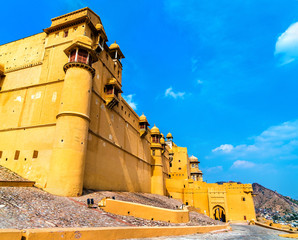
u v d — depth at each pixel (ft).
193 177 241.55
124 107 121.39
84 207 49.14
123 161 109.19
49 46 89.30
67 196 57.52
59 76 80.07
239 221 139.95
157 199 117.08
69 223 34.37
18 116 81.71
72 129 64.18
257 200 624.59
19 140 76.38
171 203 120.98
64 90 69.72
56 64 83.25
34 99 81.35
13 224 28.09
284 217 415.85
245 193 146.10
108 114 98.02
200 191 158.61
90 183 74.69
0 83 94.02
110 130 98.12
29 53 94.43
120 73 120.57
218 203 147.64
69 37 85.76
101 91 92.99
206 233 59.67
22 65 92.94
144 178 139.85
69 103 67.21
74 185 59.67
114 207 52.54
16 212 33.53
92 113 82.28
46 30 91.86
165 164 190.08
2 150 78.02
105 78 98.78
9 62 97.60
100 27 91.50
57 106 74.38
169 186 169.78
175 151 216.54
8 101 87.30
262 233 86.38
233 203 146.51
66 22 87.51
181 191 164.45
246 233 79.77
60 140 62.80
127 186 109.29
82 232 27.25
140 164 136.26
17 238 21.42
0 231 20.38
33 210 36.94
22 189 52.08
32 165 69.00
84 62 73.77
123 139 113.60
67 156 60.95
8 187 50.44
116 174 98.17
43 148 70.08
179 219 58.39
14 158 73.36
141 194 116.26
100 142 86.48
